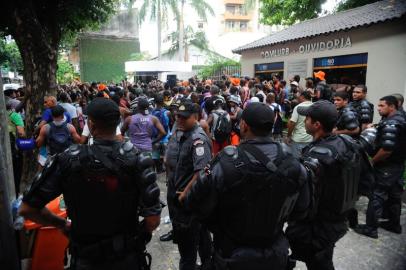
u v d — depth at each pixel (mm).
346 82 11227
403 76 9188
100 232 2045
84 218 2037
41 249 2729
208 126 4887
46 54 6109
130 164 2016
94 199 2004
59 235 2750
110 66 33469
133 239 2137
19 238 2783
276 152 2078
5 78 25734
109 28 33219
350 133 4098
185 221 2969
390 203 4352
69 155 2008
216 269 2137
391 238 4207
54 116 4707
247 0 32406
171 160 3227
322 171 2463
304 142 5367
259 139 2105
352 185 2584
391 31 9438
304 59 12914
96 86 12352
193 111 3131
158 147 6348
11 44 21516
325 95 7891
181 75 28953
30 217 2020
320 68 12289
